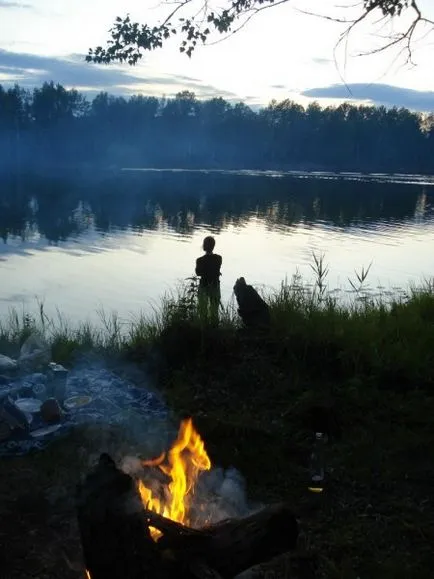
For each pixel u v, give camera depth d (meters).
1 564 3.95
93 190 72.44
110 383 7.03
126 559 3.19
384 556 4.29
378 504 4.94
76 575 3.89
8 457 5.31
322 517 4.75
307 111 180.38
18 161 143.88
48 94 153.25
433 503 4.96
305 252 30.83
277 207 57.84
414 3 5.87
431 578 4.05
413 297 11.48
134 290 20.58
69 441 5.57
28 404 6.04
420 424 6.30
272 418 6.37
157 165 156.88
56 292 19.94
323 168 172.00
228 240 35.34
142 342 8.61
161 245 32.56
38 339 8.57
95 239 33.91
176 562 3.20
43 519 4.44
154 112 178.25
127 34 6.82
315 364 7.61
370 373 7.38
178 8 6.54
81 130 155.75
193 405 6.65
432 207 61.00
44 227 38.31
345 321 8.82
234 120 176.88
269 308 9.38
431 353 7.84
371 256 29.62
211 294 9.84
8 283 21.19
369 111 173.75
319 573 4.08
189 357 7.77
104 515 3.23
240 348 8.00
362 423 6.29
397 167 174.00
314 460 5.29
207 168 159.88
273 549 3.34
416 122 172.62
